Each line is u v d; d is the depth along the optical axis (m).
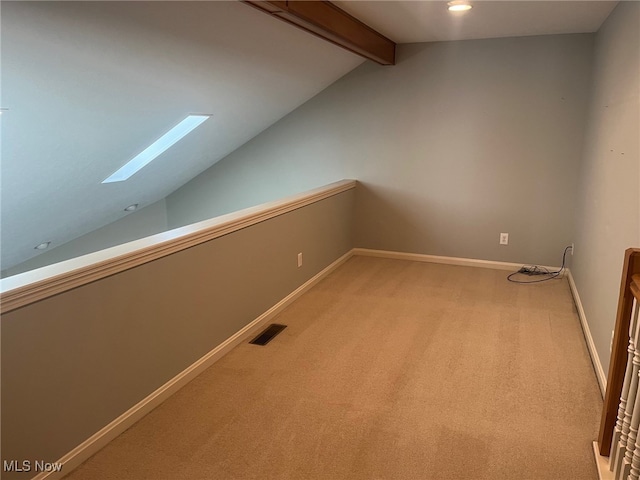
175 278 2.44
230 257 2.90
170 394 2.47
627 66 2.54
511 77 4.30
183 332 2.54
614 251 2.51
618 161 2.60
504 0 2.97
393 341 3.11
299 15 2.56
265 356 2.91
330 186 4.42
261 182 5.27
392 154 4.81
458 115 4.52
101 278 1.98
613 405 1.92
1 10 1.74
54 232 4.38
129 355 2.18
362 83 4.73
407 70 4.57
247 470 1.95
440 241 4.86
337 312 3.60
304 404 2.41
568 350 2.99
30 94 2.28
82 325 1.92
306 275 4.04
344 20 3.23
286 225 3.58
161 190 5.15
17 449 1.71
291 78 4.00
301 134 5.03
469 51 4.36
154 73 2.71
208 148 4.64
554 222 4.44
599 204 3.09
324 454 2.04
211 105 3.62
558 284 4.23
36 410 1.77
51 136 2.73
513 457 2.03
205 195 5.49
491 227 4.65
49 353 1.79
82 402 1.96
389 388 2.56
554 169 4.34
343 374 2.70
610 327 2.47
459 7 3.11
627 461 1.71
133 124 3.18
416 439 2.14
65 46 2.10
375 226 5.06
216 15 2.46
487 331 3.26
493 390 2.54
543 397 2.47
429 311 3.61
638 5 2.35
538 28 3.84
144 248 2.18
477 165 4.56
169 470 1.95
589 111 3.96
